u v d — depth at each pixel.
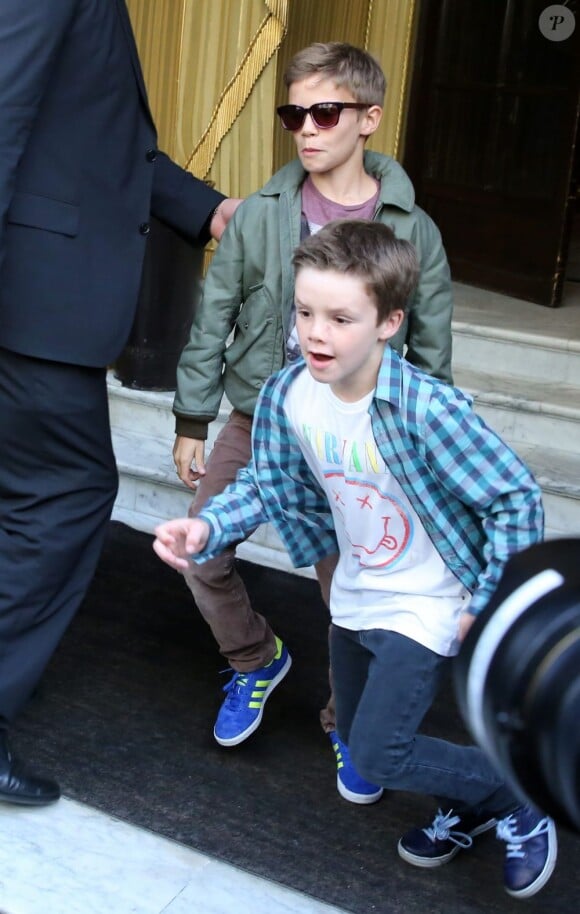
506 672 1.06
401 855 2.35
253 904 2.19
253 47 4.14
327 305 1.87
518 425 3.89
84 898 2.17
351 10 5.00
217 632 2.67
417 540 2.07
